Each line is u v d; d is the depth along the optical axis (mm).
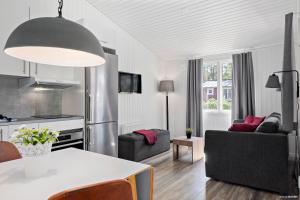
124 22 4441
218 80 5438
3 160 1608
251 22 3816
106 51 3732
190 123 5672
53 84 3121
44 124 2711
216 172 2953
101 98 3373
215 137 2955
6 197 949
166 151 4727
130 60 4980
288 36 2115
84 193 701
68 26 1057
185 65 5941
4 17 2793
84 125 3225
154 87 5879
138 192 1374
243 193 2564
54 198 659
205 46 5055
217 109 5461
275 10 3385
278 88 3836
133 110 5102
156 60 5969
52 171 1297
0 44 2721
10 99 3018
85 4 3951
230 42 4719
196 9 3629
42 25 1014
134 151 3846
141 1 3666
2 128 2334
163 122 6215
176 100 6090
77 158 1579
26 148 1202
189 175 3188
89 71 3209
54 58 1505
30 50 1399
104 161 1499
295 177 2801
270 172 2547
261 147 2604
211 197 2463
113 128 3559
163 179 3029
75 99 3383
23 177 1206
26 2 3064
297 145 2486
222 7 3484
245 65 4898
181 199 2418
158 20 4145
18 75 2793
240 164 2758
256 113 4816
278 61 4586
